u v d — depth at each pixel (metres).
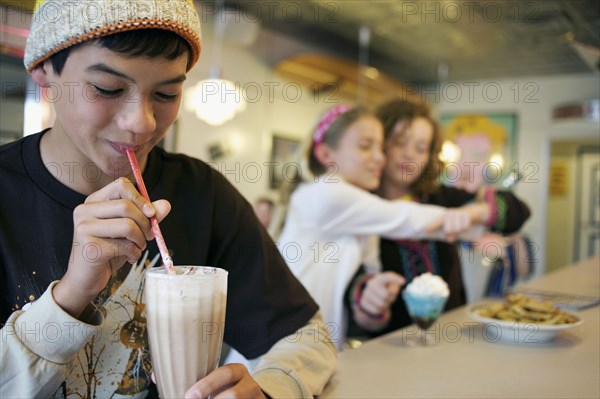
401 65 5.61
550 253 6.29
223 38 3.82
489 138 6.13
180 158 0.95
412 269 1.92
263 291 0.92
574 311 1.59
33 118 1.72
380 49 5.04
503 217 1.88
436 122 2.07
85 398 0.79
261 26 4.38
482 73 5.87
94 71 0.64
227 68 4.06
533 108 5.93
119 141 0.69
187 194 0.91
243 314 0.92
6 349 0.61
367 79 4.83
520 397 0.89
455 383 0.96
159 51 0.65
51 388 0.64
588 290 1.92
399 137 1.96
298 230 1.80
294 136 4.68
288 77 4.55
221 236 0.94
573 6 2.35
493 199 1.91
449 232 1.72
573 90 5.75
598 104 5.05
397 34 4.57
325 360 0.89
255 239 0.96
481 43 4.70
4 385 0.62
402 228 1.71
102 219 0.62
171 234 0.87
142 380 0.83
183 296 0.62
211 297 0.64
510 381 0.97
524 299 1.36
